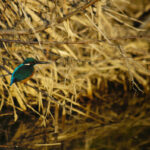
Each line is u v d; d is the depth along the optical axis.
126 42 18.91
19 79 10.77
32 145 11.15
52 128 12.87
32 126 12.84
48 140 11.66
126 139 11.66
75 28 18.16
